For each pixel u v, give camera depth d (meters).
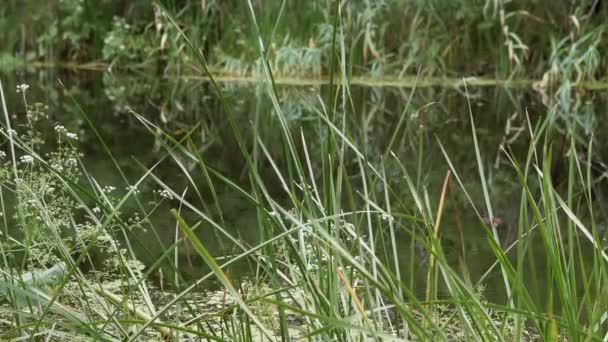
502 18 11.57
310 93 10.28
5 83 11.11
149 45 12.91
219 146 7.12
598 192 5.32
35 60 13.38
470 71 11.98
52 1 13.30
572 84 10.98
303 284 2.04
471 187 5.47
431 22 11.90
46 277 2.85
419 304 1.74
